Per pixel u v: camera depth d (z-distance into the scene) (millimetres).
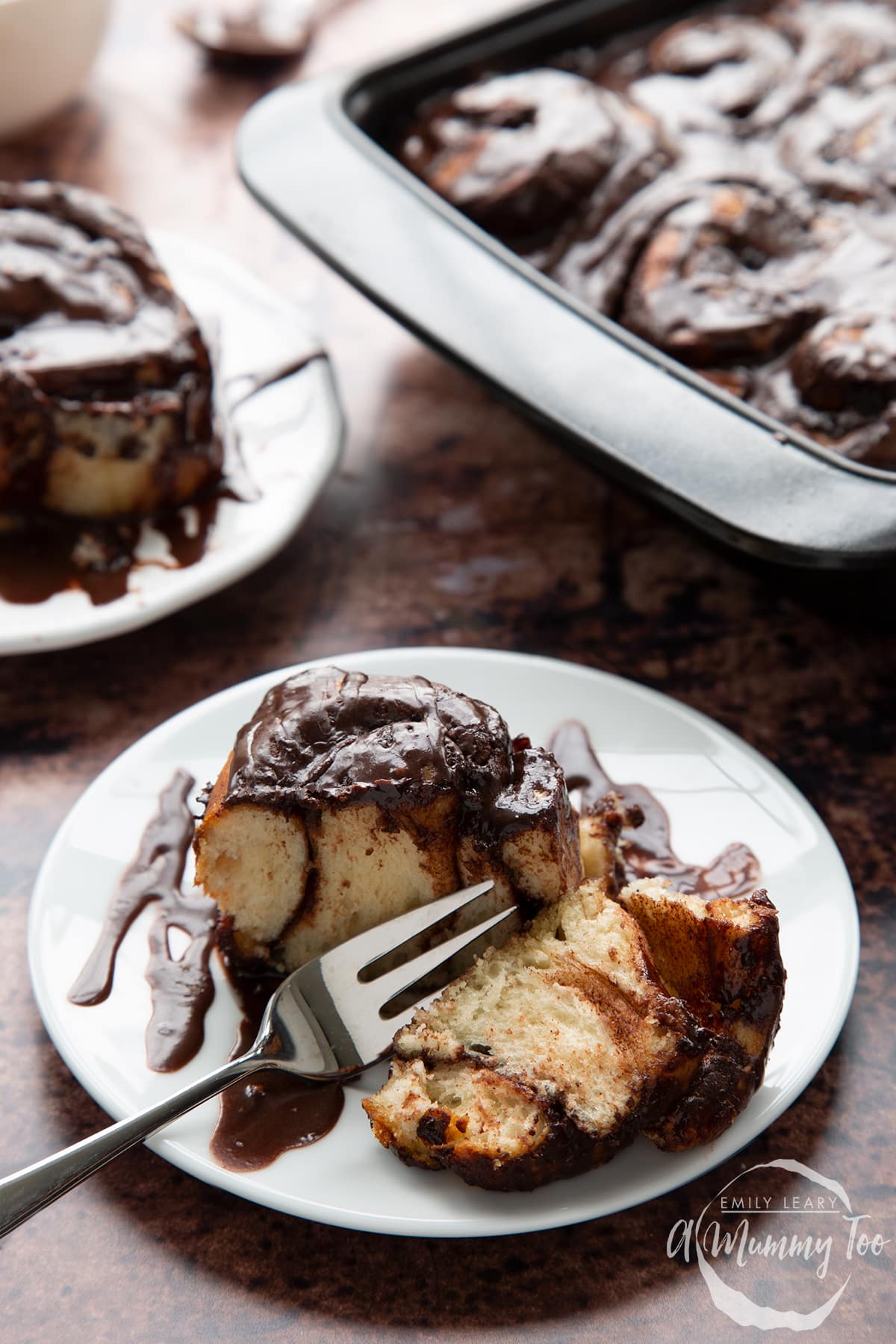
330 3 1005
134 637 646
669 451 596
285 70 938
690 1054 493
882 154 741
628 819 564
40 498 652
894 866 577
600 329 633
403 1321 479
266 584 666
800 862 555
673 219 709
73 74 837
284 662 637
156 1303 483
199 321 701
